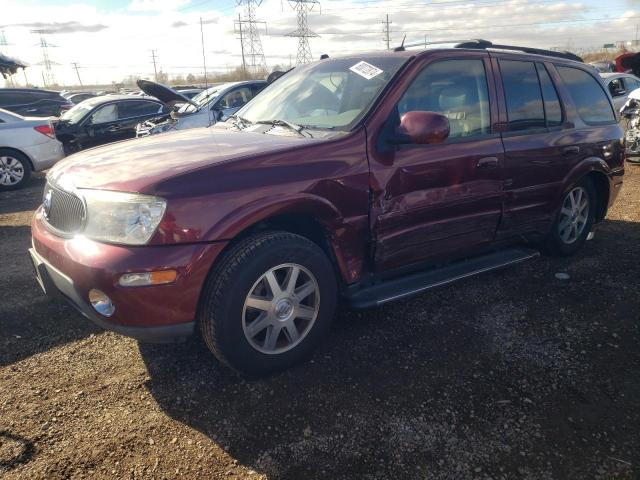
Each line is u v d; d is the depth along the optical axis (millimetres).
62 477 2139
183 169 2484
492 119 3531
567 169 4055
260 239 2617
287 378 2812
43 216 2967
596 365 2932
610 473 2156
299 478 2139
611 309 3600
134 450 2297
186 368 2924
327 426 2438
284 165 2664
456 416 2502
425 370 2881
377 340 3195
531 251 4098
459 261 3754
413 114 2859
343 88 3344
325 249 3049
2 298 3871
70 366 2961
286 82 3896
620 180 4723
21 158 8891
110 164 2727
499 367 2910
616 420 2477
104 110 11469
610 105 4660
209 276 2535
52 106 14305
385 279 3346
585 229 4598
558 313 3545
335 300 2967
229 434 2393
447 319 3463
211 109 9586
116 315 2395
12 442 2336
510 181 3611
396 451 2281
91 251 2395
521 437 2363
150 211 2350
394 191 3012
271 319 2717
